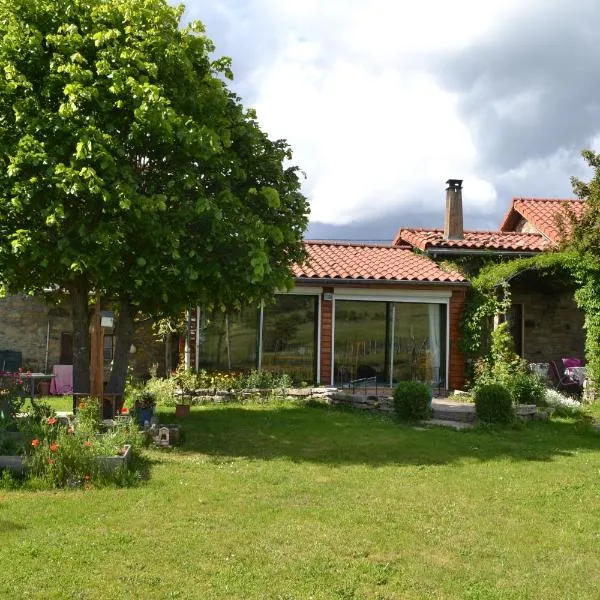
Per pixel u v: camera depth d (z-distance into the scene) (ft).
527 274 59.72
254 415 44.65
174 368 60.29
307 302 57.82
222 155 37.68
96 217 35.19
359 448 34.19
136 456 29.84
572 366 61.72
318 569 17.84
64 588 16.20
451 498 25.04
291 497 24.61
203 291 37.01
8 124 34.19
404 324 59.41
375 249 66.54
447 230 66.90
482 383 52.13
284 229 39.68
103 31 34.55
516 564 18.74
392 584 17.17
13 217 34.06
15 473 26.40
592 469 30.30
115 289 38.47
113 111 34.88
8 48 33.73
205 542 19.52
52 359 61.05
